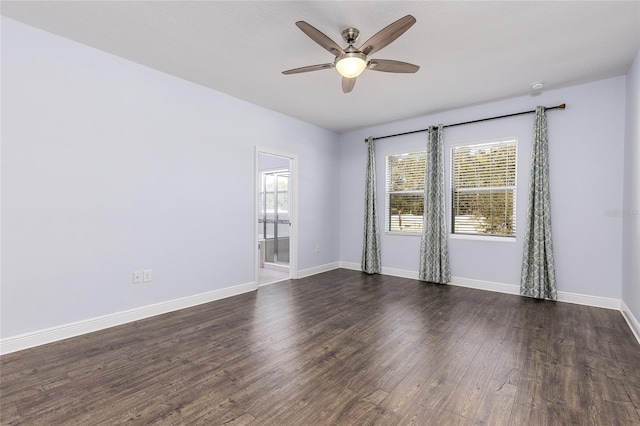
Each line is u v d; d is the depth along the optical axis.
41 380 2.07
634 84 3.03
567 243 3.83
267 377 2.13
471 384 2.04
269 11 2.32
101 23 2.49
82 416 1.72
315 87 3.78
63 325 2.73
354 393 1.95
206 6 2.26
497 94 4.00
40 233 2.61
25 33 2.52
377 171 5.57
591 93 3.65
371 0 2.19
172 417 1.72
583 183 3.72
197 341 2.70
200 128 3.75
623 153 3.48
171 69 3.32
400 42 2.73
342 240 6.09
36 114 2.58
